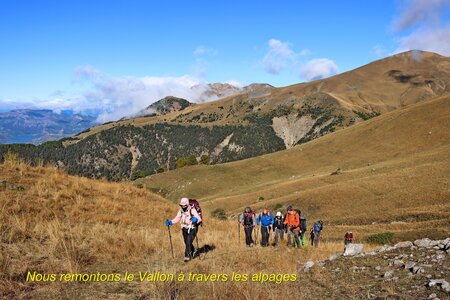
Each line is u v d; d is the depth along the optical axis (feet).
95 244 29.01
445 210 148.15
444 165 224.33
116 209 46.88
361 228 135.03
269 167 442.50
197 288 20.68
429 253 25.08
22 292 19.51
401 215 157.48
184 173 465.88
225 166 468.34
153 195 69.21
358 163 367.04
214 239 43.11
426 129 366.02
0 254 22.56
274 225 46.80
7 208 33.24
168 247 33.91
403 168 264.11
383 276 21.44
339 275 23.45
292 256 34.60
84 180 58.23
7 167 50.11
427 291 17.37
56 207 38.99
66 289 20.51
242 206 287.89
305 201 231.09
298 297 19.08
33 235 27.89
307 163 426.92
